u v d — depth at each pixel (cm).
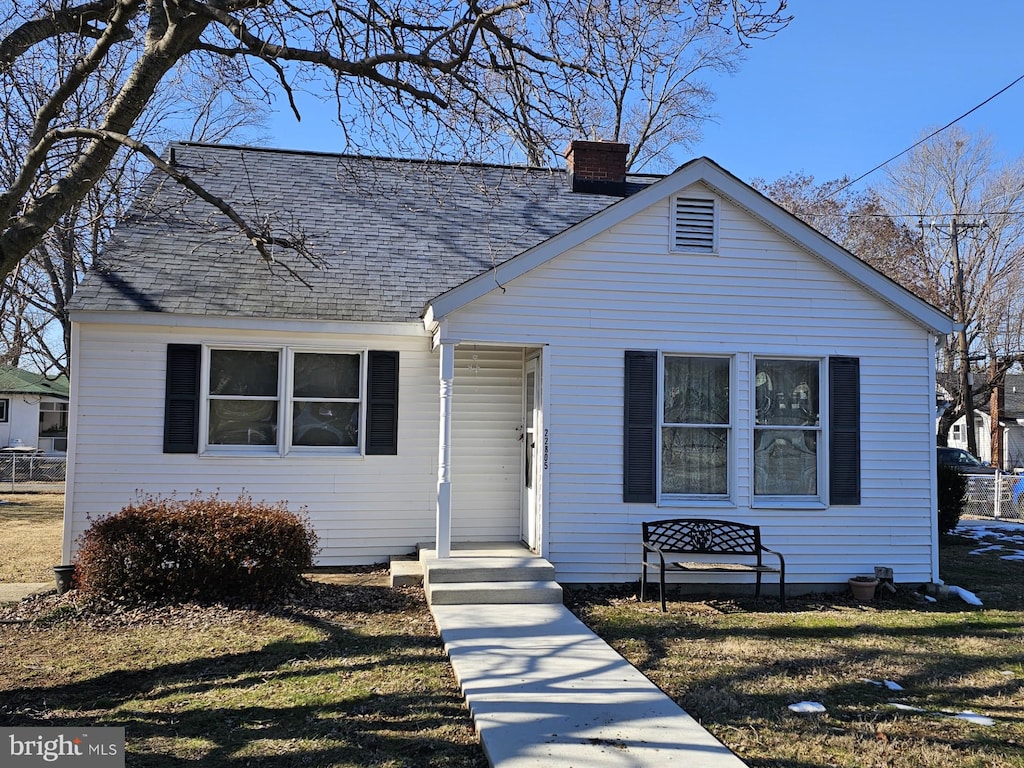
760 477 965
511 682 556
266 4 642
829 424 966
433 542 1019
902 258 3341
